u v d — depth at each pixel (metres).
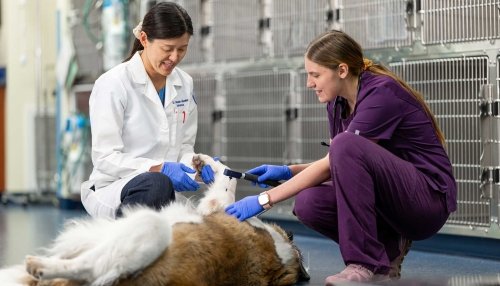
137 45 3.87
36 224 6.89
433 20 4.94
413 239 3.60
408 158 3.50
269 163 6.02
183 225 2.96
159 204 3.44
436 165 3.49
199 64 6.52
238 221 3.22
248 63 6.12
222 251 2.95
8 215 7.81
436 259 4.76
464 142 4.82
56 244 2.93
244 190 6.15
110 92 3.65
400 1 5.09
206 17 6.44
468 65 4.80
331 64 3.41
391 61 5.18
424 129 3.47
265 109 6.02
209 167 3.59
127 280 2.72
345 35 3.47
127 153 3.72
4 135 9.73
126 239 2.69
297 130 5.79
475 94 4.76
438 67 4.95
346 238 3.31
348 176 3.29
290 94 5.82
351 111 3.62
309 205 3.71
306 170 3.38
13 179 9.12
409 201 3.38
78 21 7.85
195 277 2.79
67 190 8.21
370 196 3.31
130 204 3.47
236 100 6.24
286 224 6.14
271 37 5.93
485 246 4.85
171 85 3.85
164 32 3.52
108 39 7.35
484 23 4.68
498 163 4.67
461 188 4.85
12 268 2.89
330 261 4.62
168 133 3.79
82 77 7.94
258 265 3.17
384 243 3.62
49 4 9.14
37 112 8.97
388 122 3.40
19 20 9.01
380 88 3.40
